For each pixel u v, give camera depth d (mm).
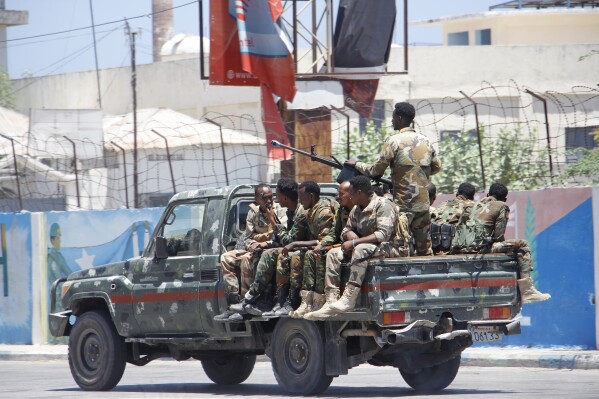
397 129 41562
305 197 41156
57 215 73875
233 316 41750
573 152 70750
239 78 77938
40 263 74250
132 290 46469
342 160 81250
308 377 40219
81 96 166375
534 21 189750
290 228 42312
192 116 144875
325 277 39125
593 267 55688
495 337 40625
